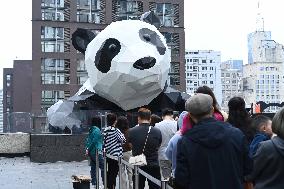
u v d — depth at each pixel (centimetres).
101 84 1509
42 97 6644
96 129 1123
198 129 430
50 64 6688
